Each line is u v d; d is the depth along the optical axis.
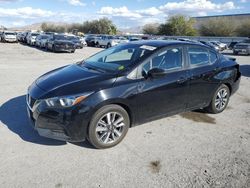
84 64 4.68
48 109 3.49
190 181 3.12
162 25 64.19
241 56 23.55
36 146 3.77
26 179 3.02
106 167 3.34
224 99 5.58
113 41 29.62
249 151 3.91
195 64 4.80
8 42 35.03
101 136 3.72
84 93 3.51
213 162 3.56
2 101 5.75
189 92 4.66
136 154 3.70
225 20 56.31
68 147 3.79
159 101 4.22
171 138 4.25
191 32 60.91
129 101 3.82
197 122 5.00
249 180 3.18
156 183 3.06
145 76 4.01
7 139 3.93
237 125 4.94
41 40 25.30
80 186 2.95
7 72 9.57
